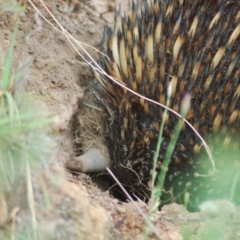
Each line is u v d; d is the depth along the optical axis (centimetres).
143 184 585
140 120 558
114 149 593
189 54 524
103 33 648
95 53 678
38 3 664
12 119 366
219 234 403
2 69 492
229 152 540
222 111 522
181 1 545
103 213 414
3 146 364
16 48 618
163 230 428
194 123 532
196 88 523
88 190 466
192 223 446
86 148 614
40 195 379
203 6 525
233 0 520
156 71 538
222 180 552
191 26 524
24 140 374
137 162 575
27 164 365
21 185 371
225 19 518
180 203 576
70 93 629
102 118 618
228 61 515
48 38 605
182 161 552
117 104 580
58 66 642
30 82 604
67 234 389
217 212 439
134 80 551
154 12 567
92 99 643
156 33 543
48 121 380
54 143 429
